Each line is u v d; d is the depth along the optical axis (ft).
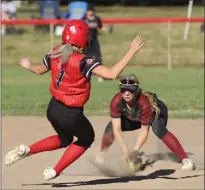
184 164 54.39
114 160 58.59
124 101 52.54
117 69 42.24
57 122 45.21
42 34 188.03
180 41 177.37
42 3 199.11
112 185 50.85
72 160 47.65
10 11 196.24
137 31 198.59
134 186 50.62
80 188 49.52
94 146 65.62
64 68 43.98
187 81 121.08
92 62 43.32
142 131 53.31
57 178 53.31
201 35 188.65
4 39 176.45
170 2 301.02
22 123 79.10
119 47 169.17
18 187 49.52
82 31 44.37
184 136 72.74
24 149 46.19
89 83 44.60
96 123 78.89
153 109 52.80
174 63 151.33
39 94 103.91
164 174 55.72
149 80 122.11
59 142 47.29
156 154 63.98
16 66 148.36
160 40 179.11
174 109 89.86
